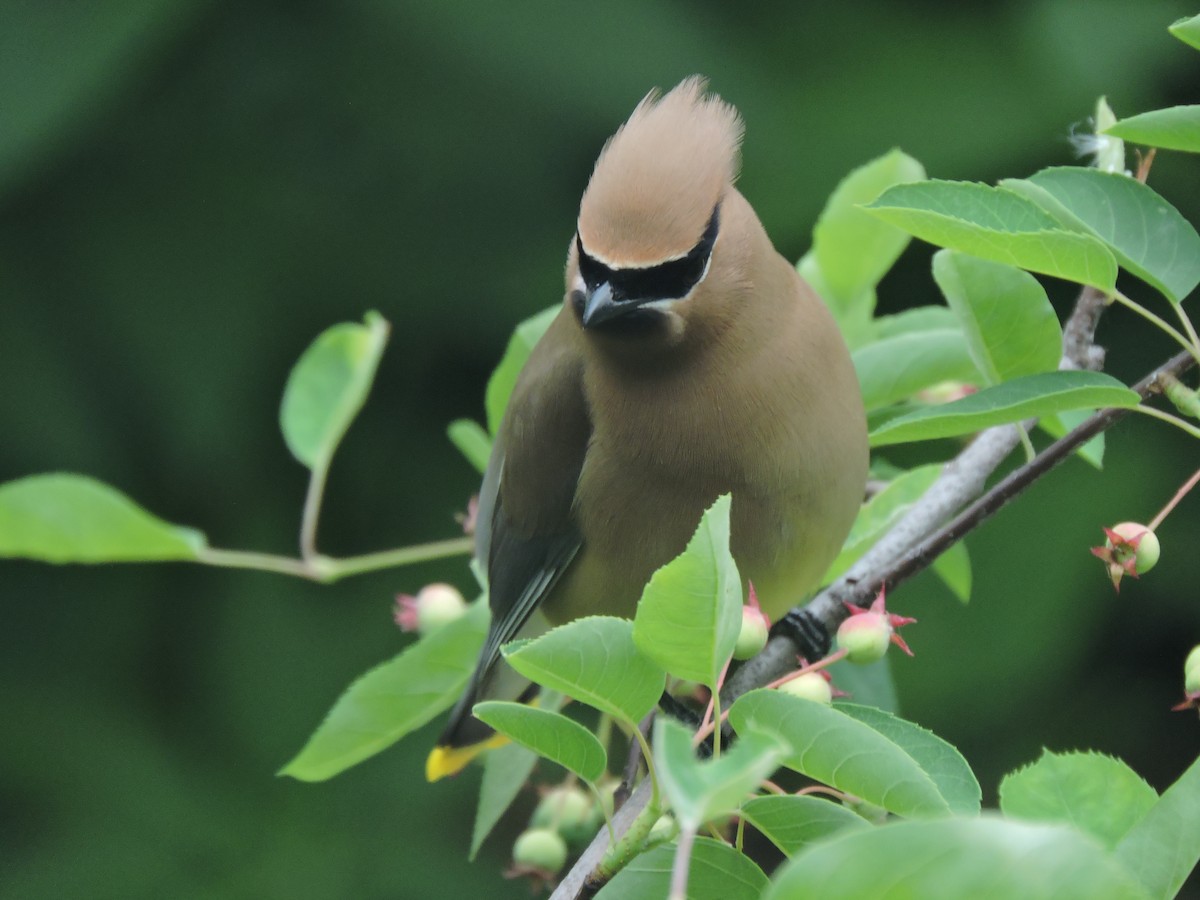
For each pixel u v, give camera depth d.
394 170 12.17
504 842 11.80
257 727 12.01
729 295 6.62
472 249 12.16
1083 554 11.33
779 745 3.41
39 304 11.99
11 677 12.24
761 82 11.46
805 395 6.82
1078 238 5.22
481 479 12.36
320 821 11.84
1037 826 3.17
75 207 12.07
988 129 11.27
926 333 7.39
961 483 7.30
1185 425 5.32
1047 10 11.41
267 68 12.21
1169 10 11.37
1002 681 11.32
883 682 7.18
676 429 6.86
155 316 12.05
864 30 11.52
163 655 12.33
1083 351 7.11
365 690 6.69
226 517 12.16
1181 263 5.70
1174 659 12.27
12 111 10.84
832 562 7.25
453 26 11.62
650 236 6.50
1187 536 11.51
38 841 11.76
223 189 12.21
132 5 11.05
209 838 11.78
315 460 7.71
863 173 7.58
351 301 12.21
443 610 7.53
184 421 11.98
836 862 3.17
